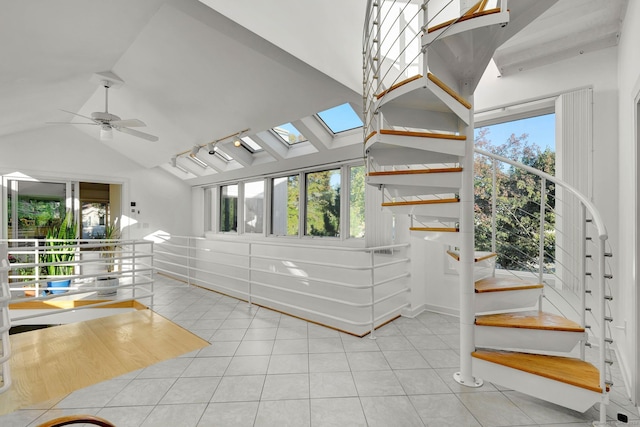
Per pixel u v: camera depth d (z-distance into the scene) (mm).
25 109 3746
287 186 5309
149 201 6473
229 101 3471
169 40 2818
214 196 6797
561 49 2584
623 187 2207
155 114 4316
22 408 1800
